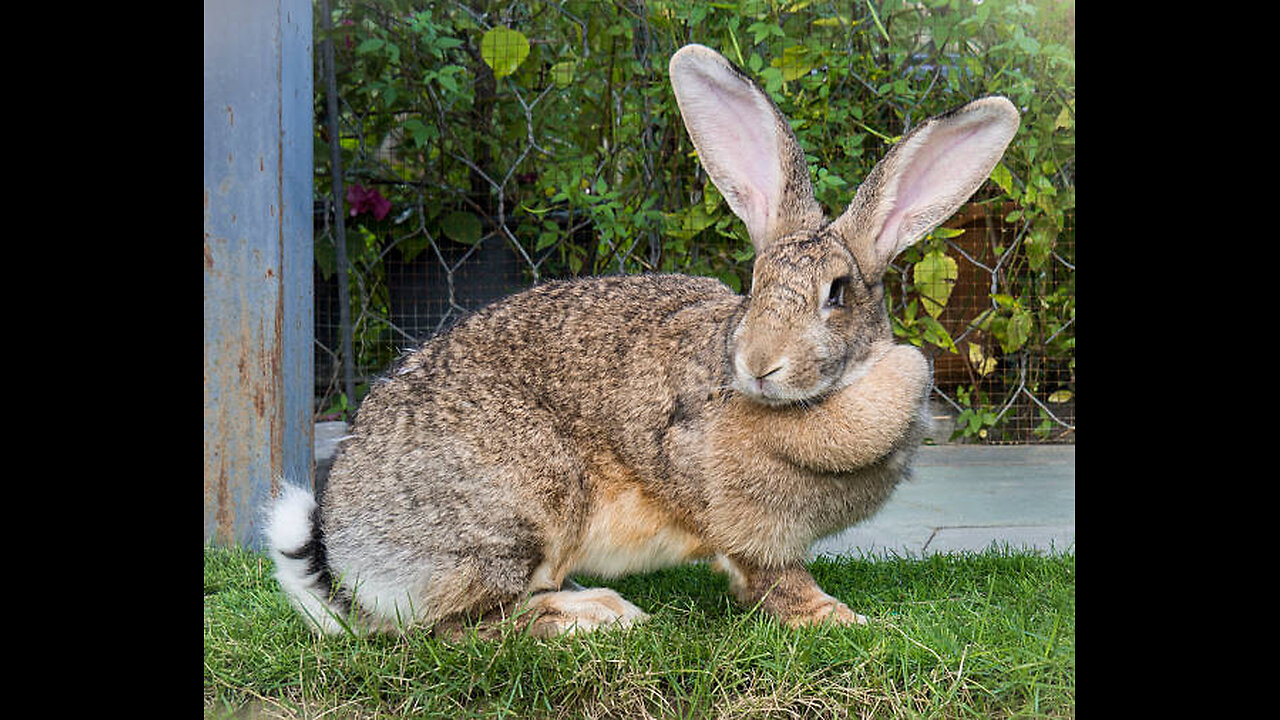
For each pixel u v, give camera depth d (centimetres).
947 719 135
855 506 152
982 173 152
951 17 229
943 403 253
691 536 154
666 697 138
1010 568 168
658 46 227
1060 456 239
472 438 149
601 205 218
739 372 143
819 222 152
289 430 186
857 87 235
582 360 153
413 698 138
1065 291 249
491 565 148
